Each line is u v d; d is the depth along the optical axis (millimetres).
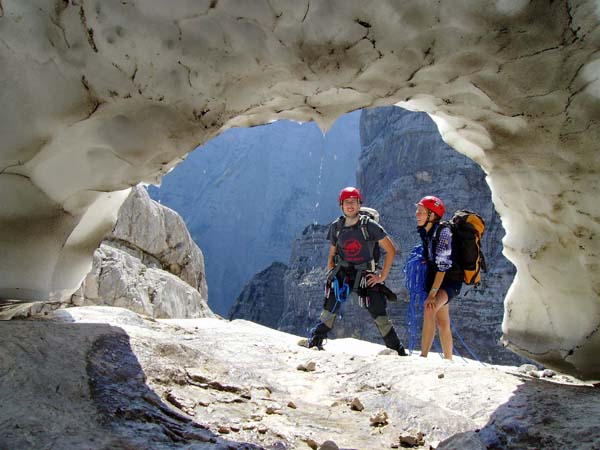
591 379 3447
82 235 3273
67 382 2334
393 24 2514
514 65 2719
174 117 2730
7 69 2516
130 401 2375
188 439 2205
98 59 2529
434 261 4824
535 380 3262
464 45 2617
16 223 2861
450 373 3418
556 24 2529
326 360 4059
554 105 2861
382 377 3498
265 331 6020
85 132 2732
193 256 11148
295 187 100688
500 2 2463
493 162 3479
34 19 2430
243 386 3027
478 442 2406
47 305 6293
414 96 3242
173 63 2561
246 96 2785
